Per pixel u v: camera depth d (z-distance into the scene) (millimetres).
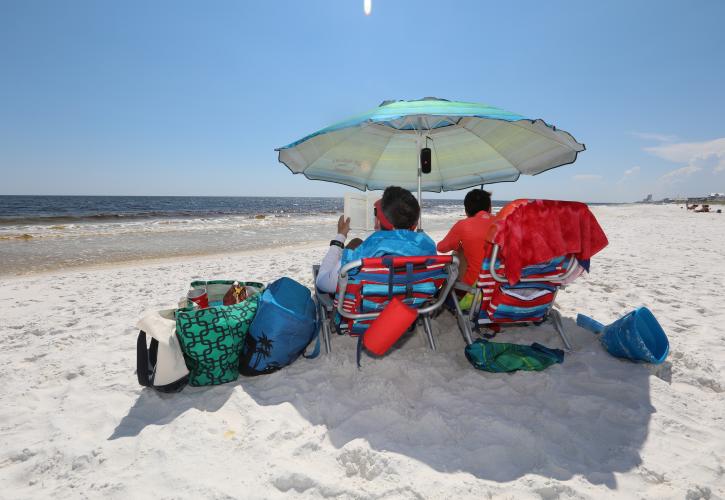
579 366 2648
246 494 1656
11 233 15391
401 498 1609
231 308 2539
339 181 4215
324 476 1745
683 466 1766
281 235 16109
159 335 2381
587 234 2445
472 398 2305
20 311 4762
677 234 13375
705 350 3061
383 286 2441
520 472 1744
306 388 2469
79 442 2064
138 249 11461
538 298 2672
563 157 3338
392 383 2430
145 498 1654
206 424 2127
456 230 2922
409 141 3982
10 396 2613
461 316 2906
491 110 2697
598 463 1800
